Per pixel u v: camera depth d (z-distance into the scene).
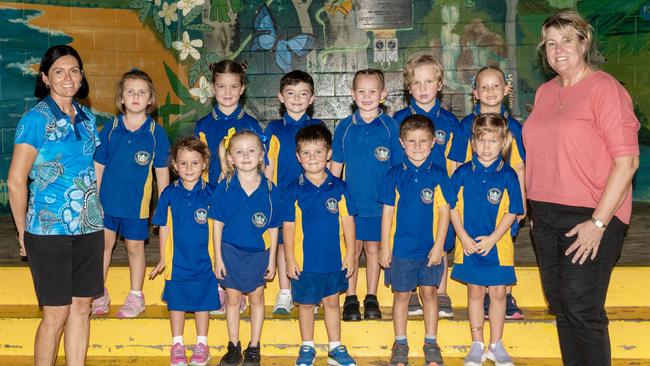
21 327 4.45
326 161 4.21
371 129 4.43
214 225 4.16
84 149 3.62
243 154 4.09
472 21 7.78
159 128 4.58
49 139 3.50
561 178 3.35
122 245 5.74
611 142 3.18
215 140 4.56
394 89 7.83
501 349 4.15
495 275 4.09
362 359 4.36
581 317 3.32
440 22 7.79
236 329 4.25
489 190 4.11
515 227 4.24
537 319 4.33
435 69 4.39
